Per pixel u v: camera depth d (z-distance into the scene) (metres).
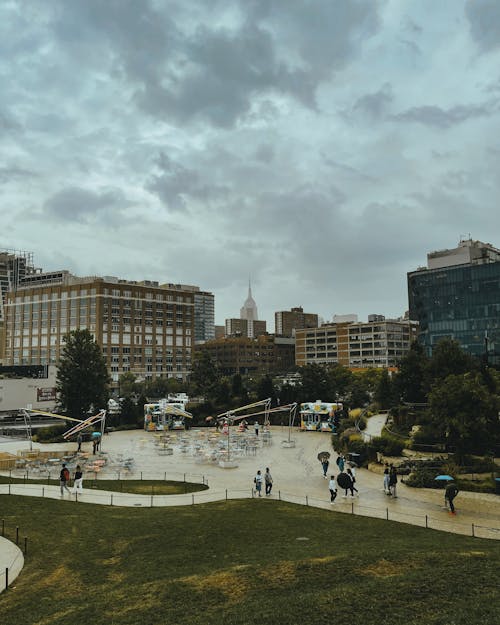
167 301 180.88
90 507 30.25
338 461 37.91
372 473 41.59
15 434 71.56
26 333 178.25
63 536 24.48
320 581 17.50
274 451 54.69
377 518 27.23
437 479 31.83
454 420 39.94
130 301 172.25
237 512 28.64
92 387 72.44
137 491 35.22
